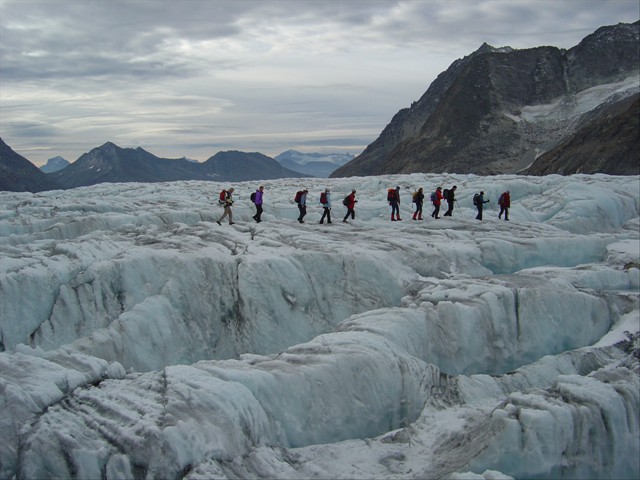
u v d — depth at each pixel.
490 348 18.80
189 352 19.53
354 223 28.83
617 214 33.50
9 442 11.05
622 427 13.73
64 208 30.20
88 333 19.20
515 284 20.69
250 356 15.70
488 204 37.38
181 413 11.91
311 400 14.18
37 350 14.62
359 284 21.48
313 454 13.40
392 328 17.19
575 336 19.94
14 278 18.81
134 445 11.16
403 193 38.88
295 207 31.69
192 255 21.14
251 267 20.75
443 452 13.81
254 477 11.73
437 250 23.77
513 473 12.81
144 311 18.95
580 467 13.14
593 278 22.39
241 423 12.48
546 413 12.97
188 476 11.00
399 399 15.45
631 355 18.64
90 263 20.48
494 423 13.40
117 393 12.67
